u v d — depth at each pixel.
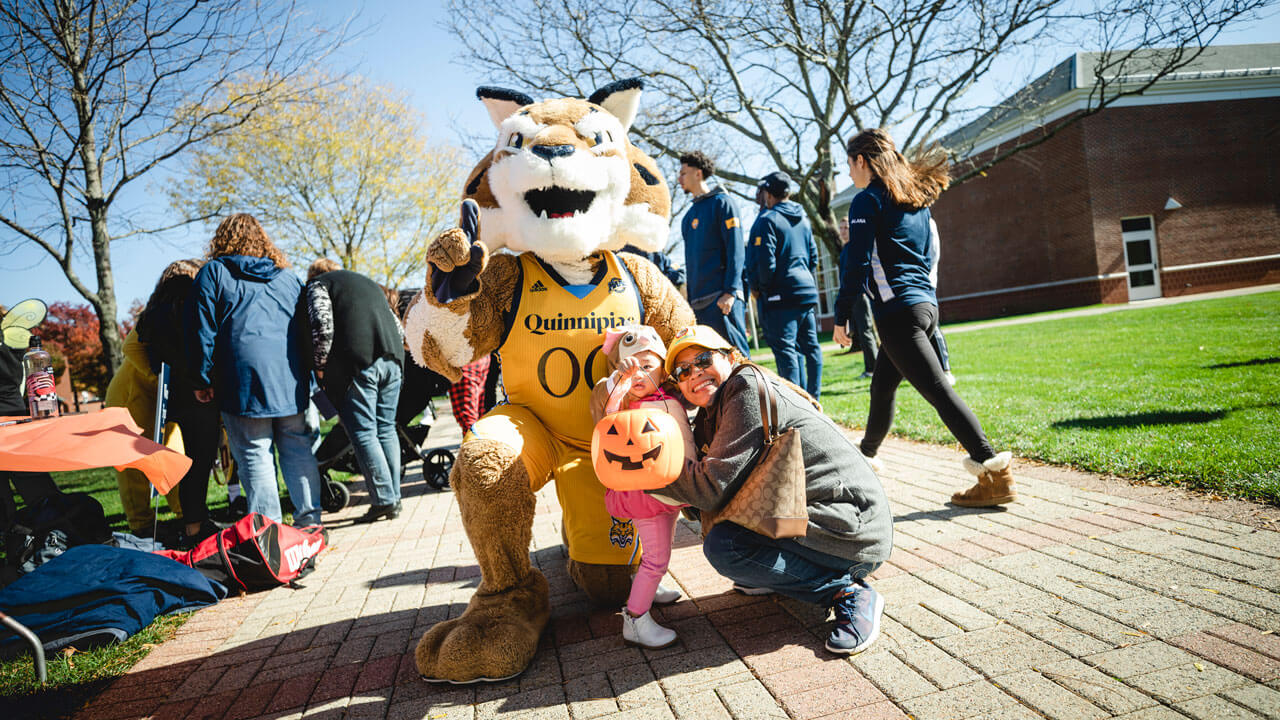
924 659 2.20
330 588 3.60
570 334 2.77
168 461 2.77
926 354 3.58
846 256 3.69
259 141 19.98
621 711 2.11
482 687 2.36
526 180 2.68
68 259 9.71
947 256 26.64
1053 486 3.84
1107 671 2.02
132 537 3.94
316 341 4.61
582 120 2.83
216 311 4.08
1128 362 8.03
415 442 6.28
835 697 2.05
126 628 3.04
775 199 6.31
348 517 5.36
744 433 2.23
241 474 4.18
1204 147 22.58
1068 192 22.73
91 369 35.41
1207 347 8.38
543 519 4.62
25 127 8.78
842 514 2.30
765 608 2.76
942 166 3.82
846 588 2.44
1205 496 3.35
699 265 5.73
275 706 2.36
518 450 2.59
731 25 12.77
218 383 4.14
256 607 3.39
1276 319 10.66
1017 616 2.41
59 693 2.55
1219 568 2.57
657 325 2.99
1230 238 22.73
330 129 23.41
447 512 5.20
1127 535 3.01
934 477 4.39
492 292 2.77
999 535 3.21
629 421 2.20
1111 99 12.05
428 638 2.46
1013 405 6.13
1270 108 22.77
